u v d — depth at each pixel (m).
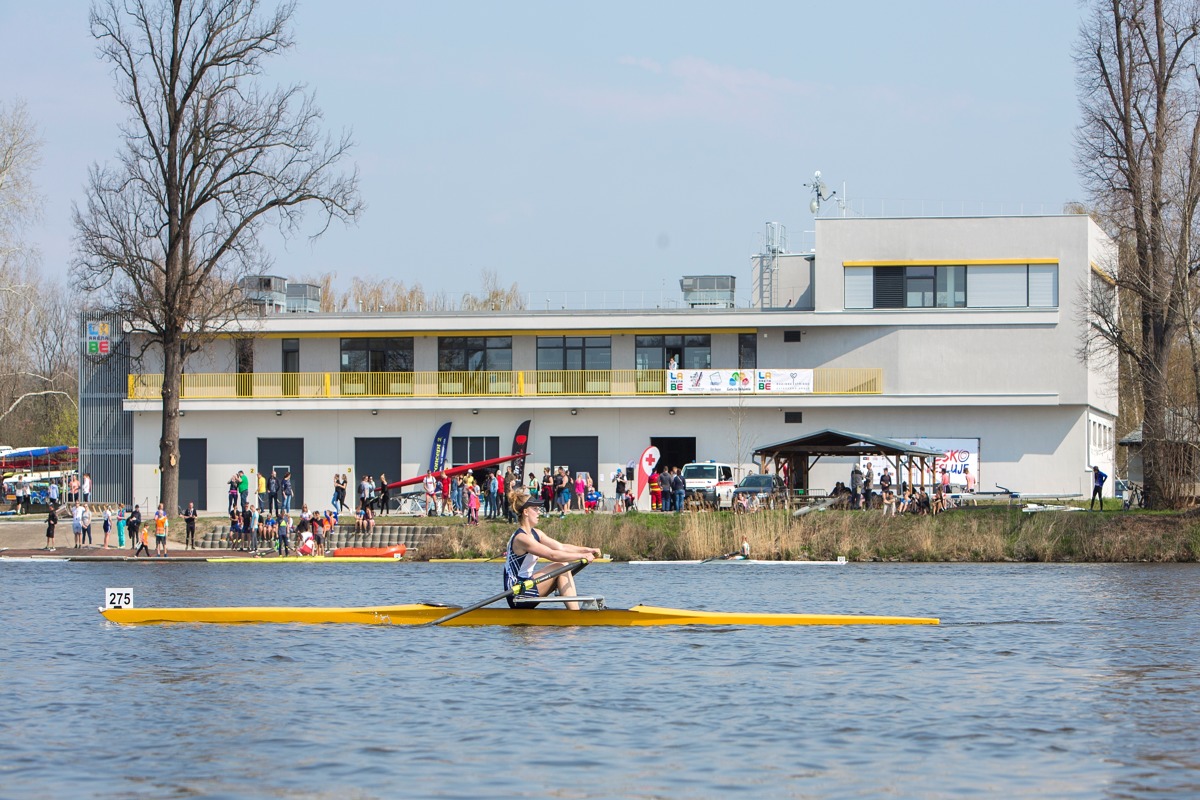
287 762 43.31
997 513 149.62
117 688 56.28
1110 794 39.59
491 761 43.34
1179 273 154.12
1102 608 88.81
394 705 52.22
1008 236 195.50
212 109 172.88
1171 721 49.62
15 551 158.62
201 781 41.09
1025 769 42.44
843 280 198.00
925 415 194.62
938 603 93.12
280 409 198.50
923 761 43.47
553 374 199.12
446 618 74.12
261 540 166.00
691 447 196.62
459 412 198.88
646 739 46.47
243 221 174.62
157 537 156.12
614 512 174.38
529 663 61.84
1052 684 57.44
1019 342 194.25
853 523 146.50
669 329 196.75
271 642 68.88
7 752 44.88
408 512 194.75
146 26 172.50
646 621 74.38
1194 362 154.25
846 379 195.50
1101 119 166.00
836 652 66.12
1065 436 193.62
